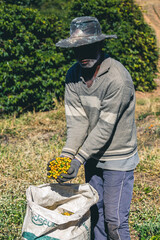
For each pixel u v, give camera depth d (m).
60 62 8.90
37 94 8.55
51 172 2.43
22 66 8.20
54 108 8.69
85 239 2.44
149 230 3.30
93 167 2.92
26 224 2.33
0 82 8.10
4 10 8.53
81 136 2.76
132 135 2.70
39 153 5.56
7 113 8.25
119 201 2.71
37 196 2.55
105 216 2.77
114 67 2.46
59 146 5.99
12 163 5.11
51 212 2.28
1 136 6.71
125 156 2.68
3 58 8.18
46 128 7.27
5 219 3.47
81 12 10.36
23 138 6.63
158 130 6.68
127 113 2.59
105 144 2.67
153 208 3.83
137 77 10.42
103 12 10.27
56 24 9.28
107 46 9.87
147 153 5.49
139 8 11.36
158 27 19.17
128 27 10.31
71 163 2.46
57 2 16.45
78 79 2.62
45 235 2.27
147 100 9.33
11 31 8.23
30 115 8.16
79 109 2.74
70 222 2.34
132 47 10.44
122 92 2.43
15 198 3.98
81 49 2.41
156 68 11.74
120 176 2.69
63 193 2.67
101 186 2.95
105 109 2.48
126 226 2.74
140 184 4.46
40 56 8.50
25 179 4.60
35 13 8.91
